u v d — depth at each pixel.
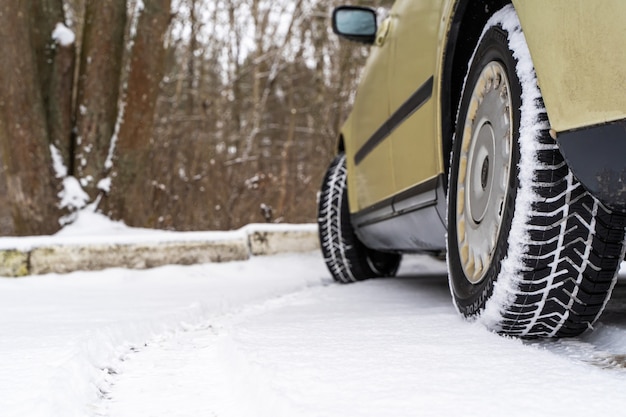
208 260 5.06
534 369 1.33
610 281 1.54
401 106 2.54
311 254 5.68
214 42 15.43
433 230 2.45
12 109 5.91
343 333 1.83
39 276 4.42
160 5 6.61
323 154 14.16
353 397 1.17
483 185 1.82
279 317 2.32
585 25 1.33
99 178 6.40
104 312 2.59
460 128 2.00
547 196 1.49
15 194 6.02
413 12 2.51
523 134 1.54
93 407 1.34
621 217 1.47
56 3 6.48
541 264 1.52
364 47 15.52
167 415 1.28
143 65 6.54
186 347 1.94
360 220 3.47
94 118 6.40
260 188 11.06
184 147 11.90
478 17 2.02
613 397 1.13
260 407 1.21
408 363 1.41
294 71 16.59
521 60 1.62
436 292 3.16
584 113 1.34
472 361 1.41
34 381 1.37
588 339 1.70
